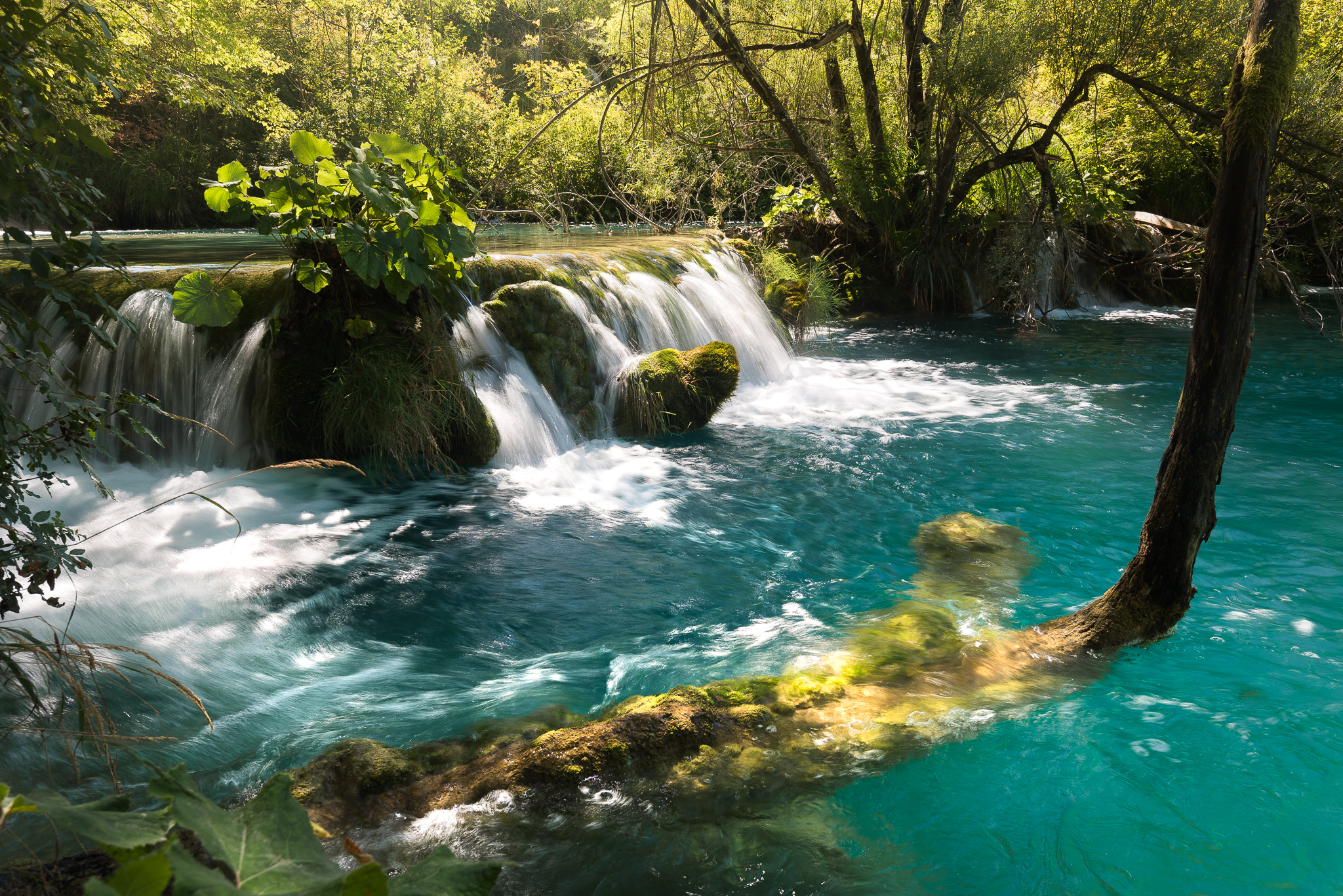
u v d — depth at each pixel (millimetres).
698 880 2656
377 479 6914
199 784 3166
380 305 6980
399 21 25734
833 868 2713
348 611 4789
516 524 6137
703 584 5148
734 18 14289
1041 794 3098
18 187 2916
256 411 6930
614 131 16328
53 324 6996
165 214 22891
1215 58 12367
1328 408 9062
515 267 8633
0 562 2959
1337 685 3836
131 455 6906
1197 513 4016
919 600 4805
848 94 16750
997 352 12852
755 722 3438
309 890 757
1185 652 4141
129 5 13688
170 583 5016
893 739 3396
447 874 823
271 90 24500
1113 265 17359
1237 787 3137
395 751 3221
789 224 16625
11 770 3162
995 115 14430
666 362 8680
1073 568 5230
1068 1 12898
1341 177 5059
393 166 6422
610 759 3152
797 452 7895
